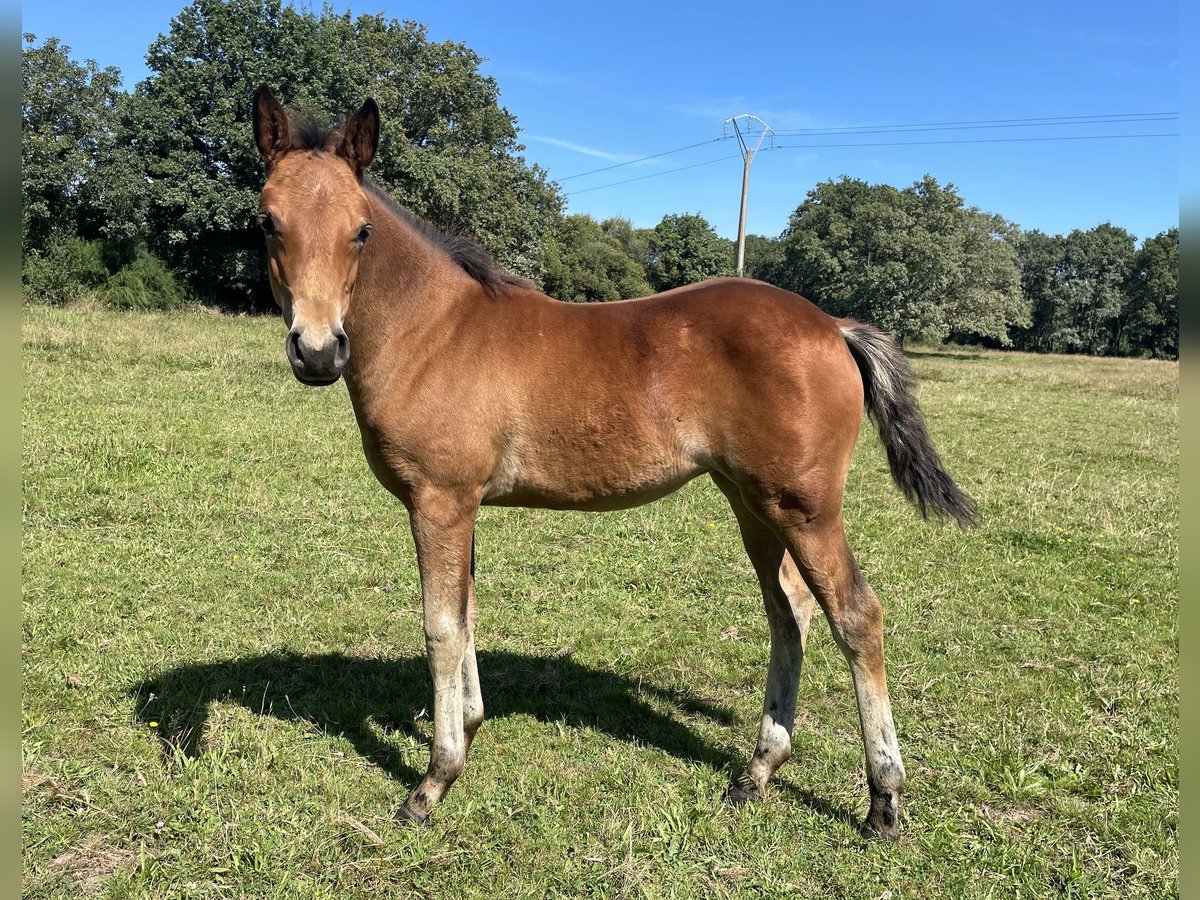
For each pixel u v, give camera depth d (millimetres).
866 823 2875
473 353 2840
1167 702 3828
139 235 25656
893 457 3041
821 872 2682
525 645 4410
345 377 2904
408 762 3273
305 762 3189
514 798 3031
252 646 4137
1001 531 6613
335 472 7324
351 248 2545
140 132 24891
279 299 2676
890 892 2588
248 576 4961
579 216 57438
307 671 3939
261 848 2656
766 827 2912
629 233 66000
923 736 3533
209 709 3514
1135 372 28500
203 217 24719
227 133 24812
